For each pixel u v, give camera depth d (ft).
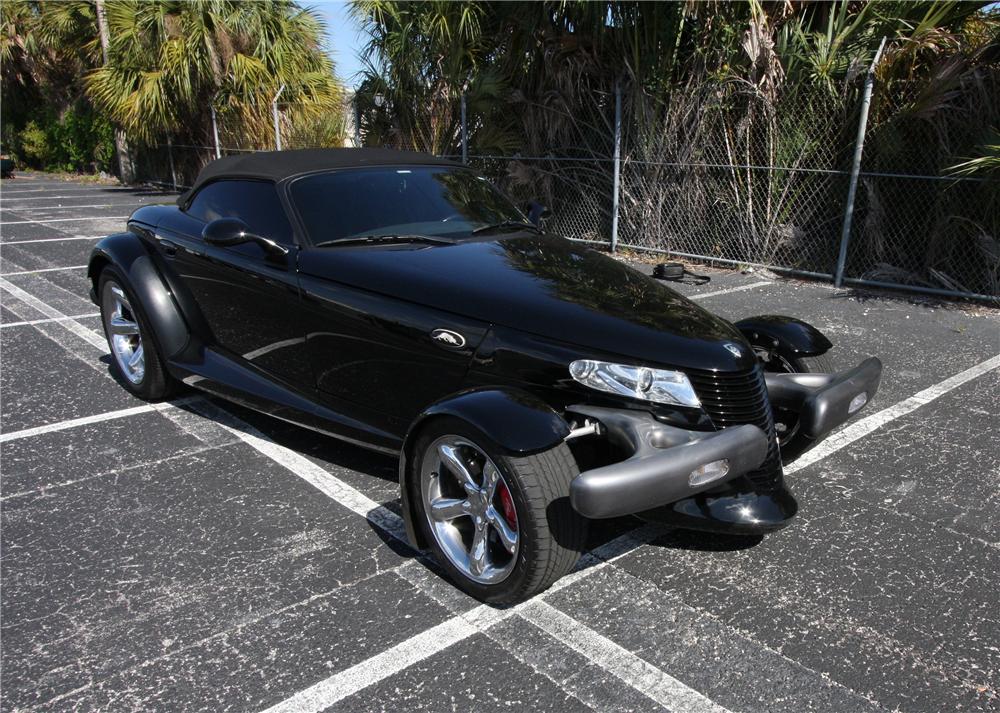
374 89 41.24
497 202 14.43
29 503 11.91
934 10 25.38
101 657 8.52
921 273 26.53
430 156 15.31
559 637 8.80
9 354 19.58
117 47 54.49
